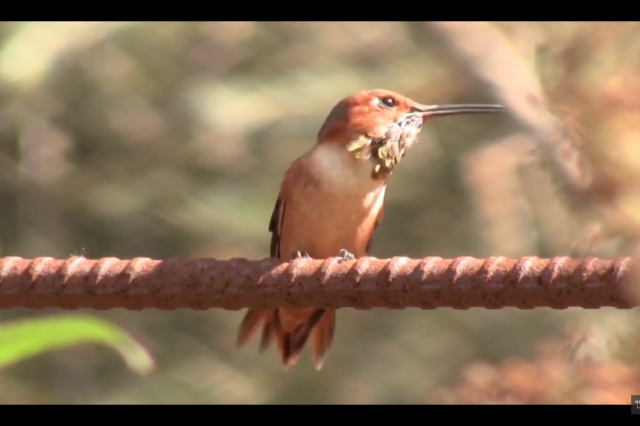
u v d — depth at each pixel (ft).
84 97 53.98
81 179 54.39
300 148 52.08
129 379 51.52
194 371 50.75
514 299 13.74
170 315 52.34
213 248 50.01
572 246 10.59
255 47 54.08
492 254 42.16
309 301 14.71
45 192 54.29
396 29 53.16
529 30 44.16
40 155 54.08
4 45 47.52
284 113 50.29
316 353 25.13
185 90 53.26
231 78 53.31
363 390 48.29
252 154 52.47
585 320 15.99
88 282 14.58
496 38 45.47
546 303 13.64
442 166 50.11
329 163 24.08
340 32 53.83
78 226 53.93
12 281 14.56
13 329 8.05
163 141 53.93
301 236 24.52
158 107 54.29
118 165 54.44
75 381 51.78
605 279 13.16
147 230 52.70
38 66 46.80
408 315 49.44
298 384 49.44
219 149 52.60
